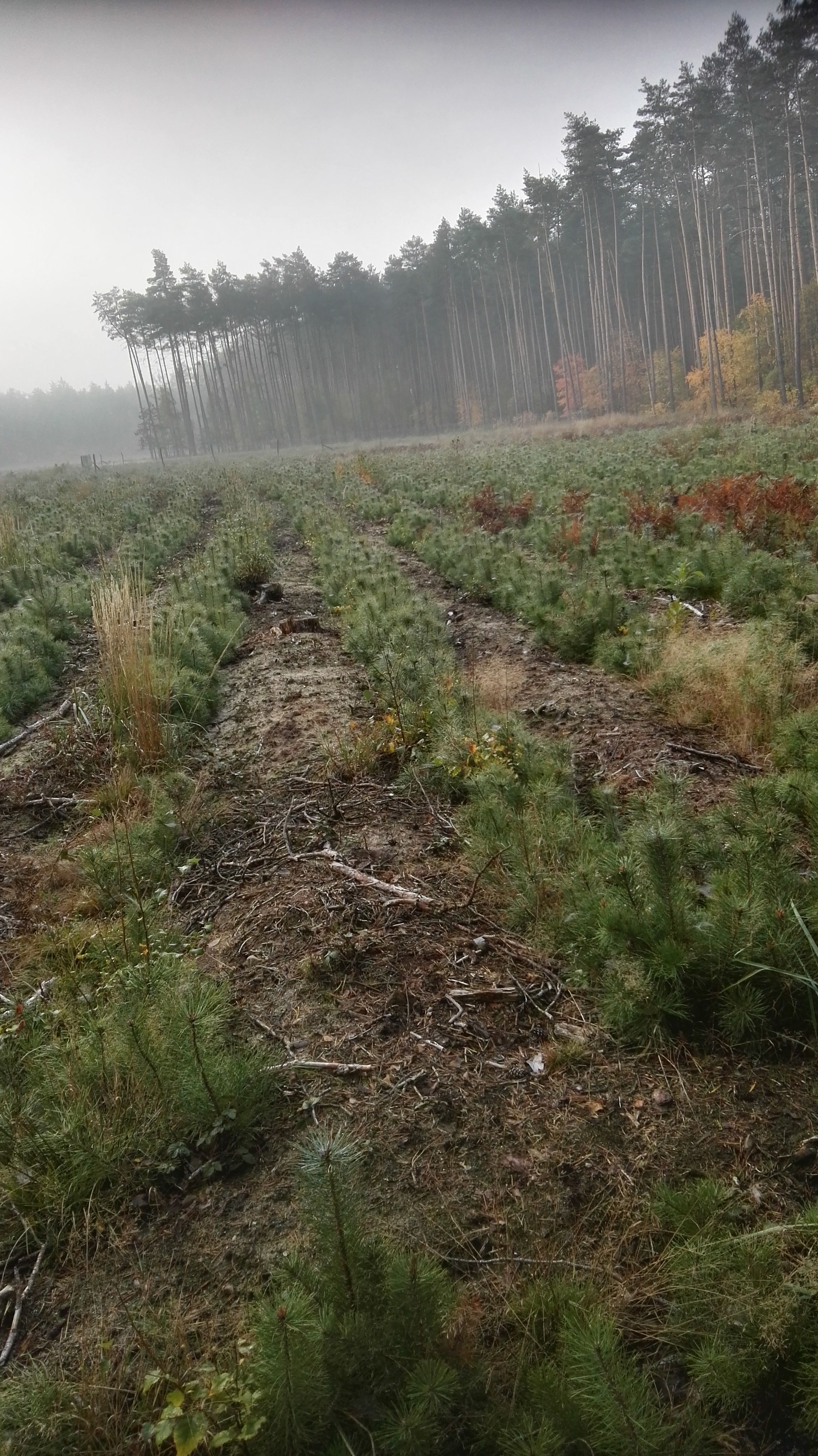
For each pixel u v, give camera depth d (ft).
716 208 147.74
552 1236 7.66
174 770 18.24
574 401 191.01
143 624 22.98
